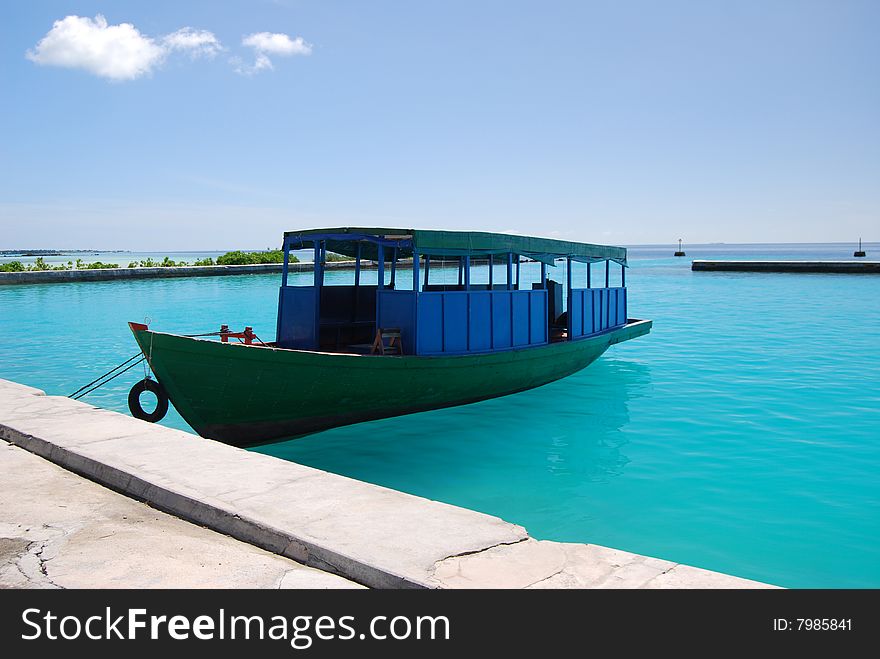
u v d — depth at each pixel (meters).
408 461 9.23
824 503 7.45
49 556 4.32
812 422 11.11
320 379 9.95
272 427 10.01
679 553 6.17
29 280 44.97
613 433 10.61
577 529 6.76
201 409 9.43
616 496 7.74
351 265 52.75
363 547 4.16
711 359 18.03
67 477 6.09
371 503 4.99
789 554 6.13
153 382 9.77
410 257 13.70
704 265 69.06
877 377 15.04
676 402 12.88
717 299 37.16
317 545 4.20
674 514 7.16
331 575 4.05
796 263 61.19
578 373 16.25
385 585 3.82
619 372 16.34
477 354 11.73
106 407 12.53
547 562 3.99
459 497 7.78
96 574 4.06
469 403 12.53
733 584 3.75
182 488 5.31
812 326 24.56
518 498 7.72
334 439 10.40
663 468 8.80
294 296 11.98
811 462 8.96
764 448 9.64
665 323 26.27
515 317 12.91
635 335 18.25
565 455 9.46
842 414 11.63
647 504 7.48
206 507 4.95
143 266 56.22
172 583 3.95
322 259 12.12
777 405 12.41
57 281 46.31
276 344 12.17
